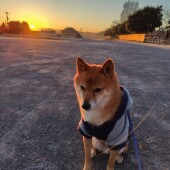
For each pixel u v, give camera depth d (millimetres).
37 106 1071
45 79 1563
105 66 621
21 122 900
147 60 2811
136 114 1039
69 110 1040
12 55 2621
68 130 854
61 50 3533
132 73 1931
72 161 683
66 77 1647
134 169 663
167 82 1662
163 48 5172
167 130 898
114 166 672
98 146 703
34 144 754
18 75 1637
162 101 1231
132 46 5590
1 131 823
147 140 816
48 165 658
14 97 1174
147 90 1428
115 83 608
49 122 912
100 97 597
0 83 1411
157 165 683
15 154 697
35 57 2564
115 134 600
